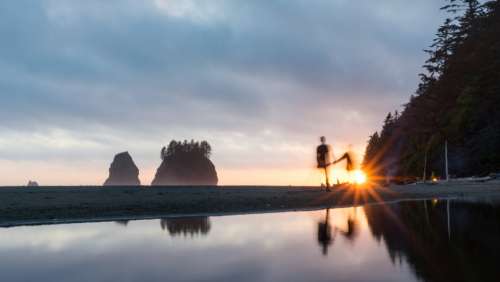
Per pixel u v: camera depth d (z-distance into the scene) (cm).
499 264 579
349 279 512
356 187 3647
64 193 3822
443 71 6988
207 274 559
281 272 562
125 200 2347
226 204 2025
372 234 930
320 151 3284
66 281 532
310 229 1069
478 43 6262
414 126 7644
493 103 5478
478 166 5297
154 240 904
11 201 2270
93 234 1028
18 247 829
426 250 702
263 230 1063
